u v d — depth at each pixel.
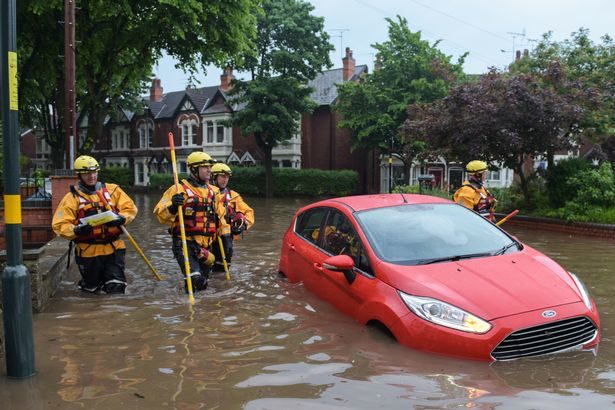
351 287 5.16
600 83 17.64
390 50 30.77
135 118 51.00
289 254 7.00
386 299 4.58
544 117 14.80
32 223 11.32
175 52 20.97
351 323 5.00
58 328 5.30
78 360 4.40
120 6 16.97
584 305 4.28
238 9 18.69
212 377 3.96
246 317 5.53
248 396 3.62
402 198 6.15
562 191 14.91
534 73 17.80
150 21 18.58
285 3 31.50
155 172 49.12
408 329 4.28
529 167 33.41
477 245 5.27
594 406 3.34
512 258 4.97
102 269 6.88
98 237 6.79
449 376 3.77
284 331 4.98
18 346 4.03
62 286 7.29
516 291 4.29
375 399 3.49
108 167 47.91
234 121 33.25
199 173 7.13
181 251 6.95
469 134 15.42
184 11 16.83
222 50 20.28
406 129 17.86
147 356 4.46
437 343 4.10
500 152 16.00
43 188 13.79
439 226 5.50
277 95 32.34
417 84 29.08
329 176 34.31
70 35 13.40
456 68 30.59
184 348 4.64
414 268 4.74
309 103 33.41
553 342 4.09
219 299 6.40
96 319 5.61
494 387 3.60
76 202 6.70
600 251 10.27
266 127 32.66
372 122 31.19
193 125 46.31
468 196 8.59
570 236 12.95
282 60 31.58
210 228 7.08
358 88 31.16
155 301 6.37
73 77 13.47
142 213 20.55
